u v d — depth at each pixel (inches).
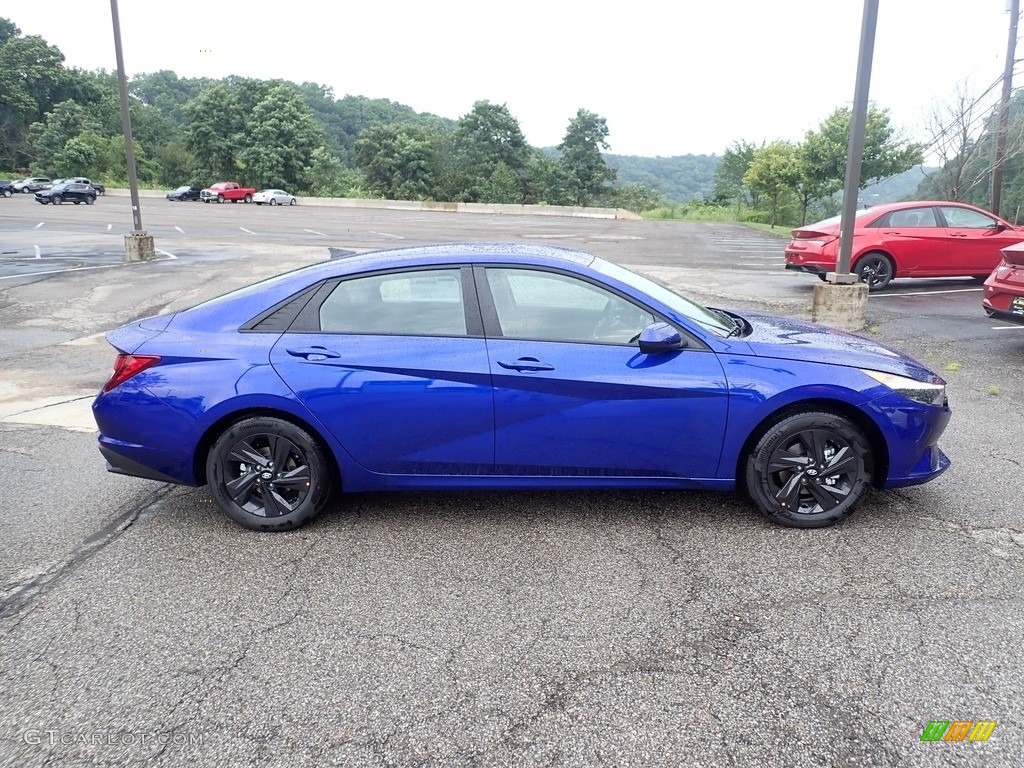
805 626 118.0
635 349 147.0
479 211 2182.6
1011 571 134.8
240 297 156.6
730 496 169.6
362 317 150.9
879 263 476.7
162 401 148.3
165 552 146.1
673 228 1464.1
